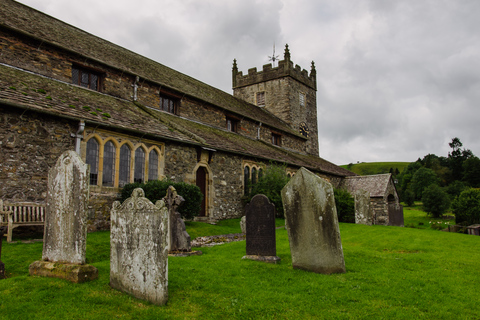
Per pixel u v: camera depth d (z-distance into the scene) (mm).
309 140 38938
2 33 13531
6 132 10094
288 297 5719
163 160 14734
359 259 8742
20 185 10219
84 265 6086
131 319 4789
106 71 16844
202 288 6082
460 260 8875
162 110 19547
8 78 12039
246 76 39125
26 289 5520
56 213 6438
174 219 9227
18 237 9828
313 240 7453
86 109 12758
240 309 5211
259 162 21078
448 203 37469
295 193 7750
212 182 17219
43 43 14578
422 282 6699
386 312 5199
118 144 13234
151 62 23453
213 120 22609
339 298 5746
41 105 10961
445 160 92500
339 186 29766
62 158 6477
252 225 8656
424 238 13117
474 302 5660
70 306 5000
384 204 25469
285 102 36250
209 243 11438
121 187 13305
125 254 5754
